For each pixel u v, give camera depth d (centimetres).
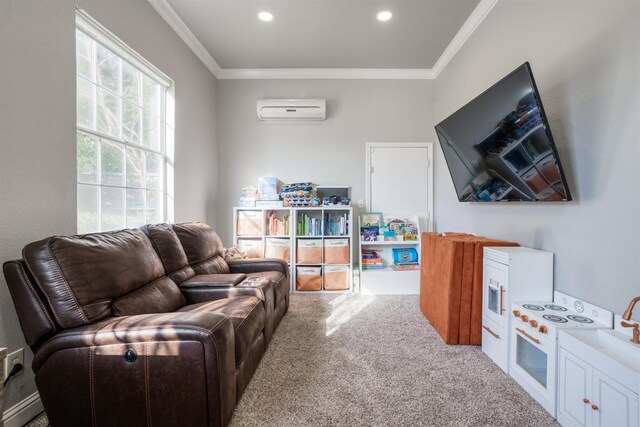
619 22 152
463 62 333
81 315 137
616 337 139
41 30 164
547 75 203
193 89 350
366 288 384
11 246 150
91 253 152
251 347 186
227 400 138
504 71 254
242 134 424
